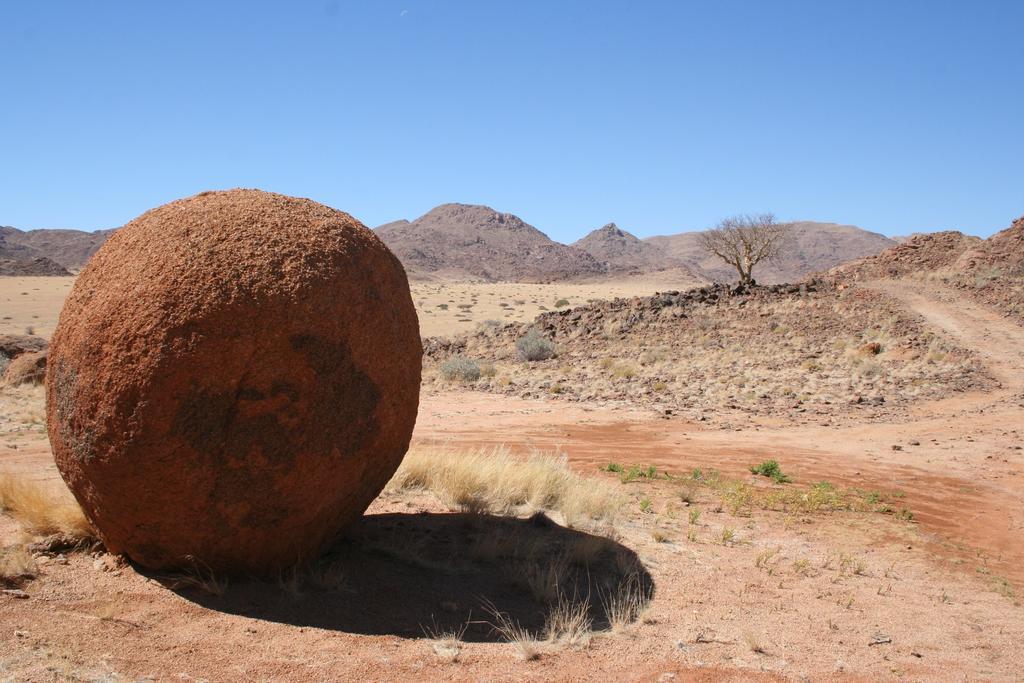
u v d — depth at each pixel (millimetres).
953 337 28172
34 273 130375
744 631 5000
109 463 4605
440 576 5594
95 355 4668
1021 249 43344
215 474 4613
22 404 16953
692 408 18234
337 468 4918
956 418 16828
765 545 7094
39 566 5160
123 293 4699
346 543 6004
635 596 5477
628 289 110312
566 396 20469
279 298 4672
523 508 7773
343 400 4871
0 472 8375
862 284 41062
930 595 6047
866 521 8164
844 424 15930
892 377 22969
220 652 4176
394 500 7715
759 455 12016
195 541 4824
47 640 4113
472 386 23000
